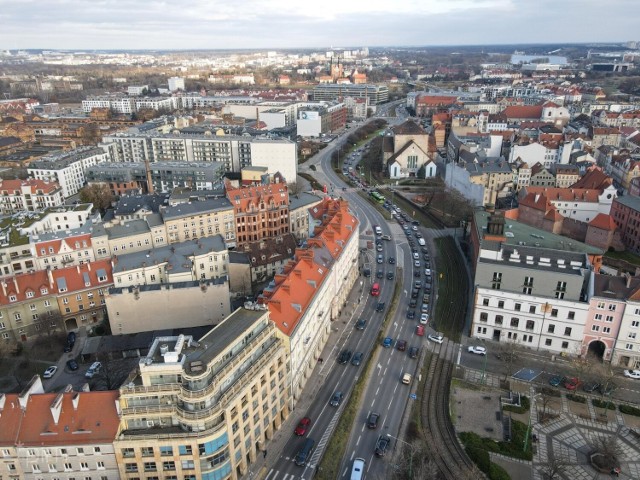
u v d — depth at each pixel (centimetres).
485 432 11712
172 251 17388
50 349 15088
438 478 10469
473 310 15100
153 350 9700
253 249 18762
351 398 12700
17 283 15262
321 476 10512
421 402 12756
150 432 9425
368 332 15788
